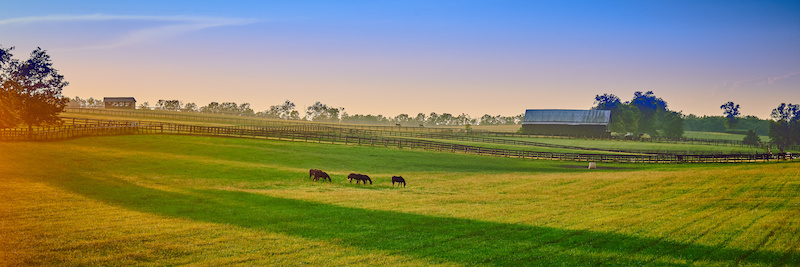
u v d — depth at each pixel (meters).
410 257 22.98
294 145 72.56
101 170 43.94
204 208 31.48
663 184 45.03
